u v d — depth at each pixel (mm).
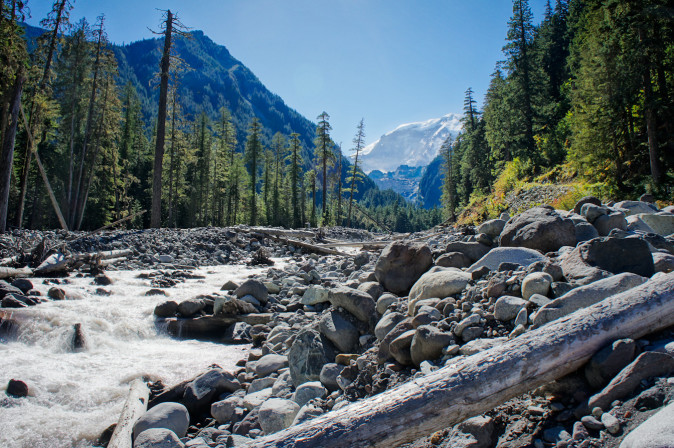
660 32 16922
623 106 17438
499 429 2643
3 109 17281
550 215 6051
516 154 34312
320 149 56438
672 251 5230
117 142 53781
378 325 4656
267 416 3875
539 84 35000
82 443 3996
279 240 19234
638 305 2672
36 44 22984
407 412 2332
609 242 4219
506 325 3631
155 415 4020
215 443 3855
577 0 44250
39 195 38219
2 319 6898
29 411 4543
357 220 102875
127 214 46281
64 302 8016
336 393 4219
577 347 2547
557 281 4086
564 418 2461
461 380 2428
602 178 17719
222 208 60094
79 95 30062
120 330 7250
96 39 29328
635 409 2176
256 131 61125
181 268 12953
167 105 21109
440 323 3961
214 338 7613
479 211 22188
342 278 10305
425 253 6355
